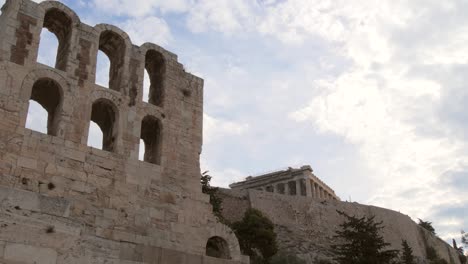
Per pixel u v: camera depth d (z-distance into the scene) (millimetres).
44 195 23703
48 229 22656
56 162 27000
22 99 27094
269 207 101125
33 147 26500
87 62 30969
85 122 29141
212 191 72938
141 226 28922
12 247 21234
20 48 28266
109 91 31250
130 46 33875
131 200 29156
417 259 111750
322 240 101125
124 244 27328
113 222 27781
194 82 36719
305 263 80375
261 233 74062
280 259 74938
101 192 28109
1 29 28984
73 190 27031
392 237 114688
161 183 31141
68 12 31406
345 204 111812
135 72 33406
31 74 28062
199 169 33656
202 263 29953
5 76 27000
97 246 25781
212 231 32125
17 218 21984
